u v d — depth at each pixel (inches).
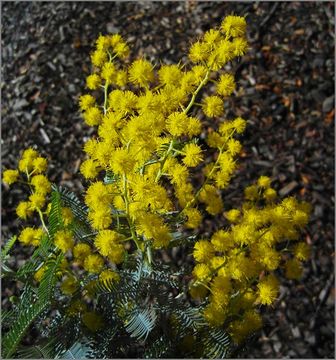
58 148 9.9
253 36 10.8
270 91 10.1
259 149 9.6
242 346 5.9
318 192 9.1
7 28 12.0
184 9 11.4
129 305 5.6
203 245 5.4
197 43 5.3
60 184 9.3
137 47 10.8
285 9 11.2
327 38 10.7
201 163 9.3
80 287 5.6
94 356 5.4
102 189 5.0
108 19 11.5
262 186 6.3
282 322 7.9
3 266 5.6
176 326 5.7
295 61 10.5
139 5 11.7
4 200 9.4
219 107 5.3
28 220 9.0
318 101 10.0
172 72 5.3
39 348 5.4
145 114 4.9
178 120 4.9
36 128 10.2
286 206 5.4
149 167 5.5
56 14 11.8
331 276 8.3
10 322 5.8
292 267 5.8
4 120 10.5
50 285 5.1
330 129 9.7
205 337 5.6
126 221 5.9
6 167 9.9
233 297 5.7
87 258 5.5
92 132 10.0
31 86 10.8
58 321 5.7
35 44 11.4
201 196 5.9
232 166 5.7
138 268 5.5
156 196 4.8
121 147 5.1
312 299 8.1
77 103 10.3
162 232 5.1
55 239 5.3
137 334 5.2
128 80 5.9
